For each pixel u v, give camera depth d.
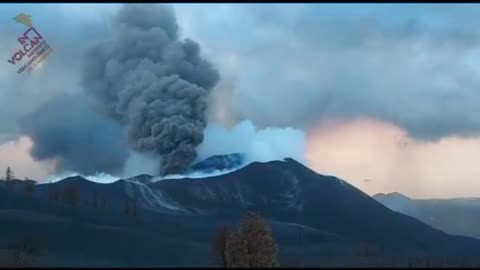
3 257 129.38
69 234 161.75
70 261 119.88
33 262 119.25
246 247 80.62
